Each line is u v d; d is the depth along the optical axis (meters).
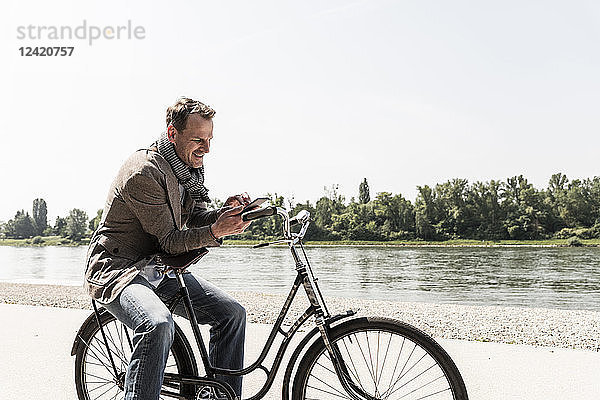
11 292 7.48
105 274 2.35
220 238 2.35
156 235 2.38
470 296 21.16
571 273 30.44
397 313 6.02
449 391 3.38
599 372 3.79
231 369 2.63
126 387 2.21
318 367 3.88
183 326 5.30
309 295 2.41
